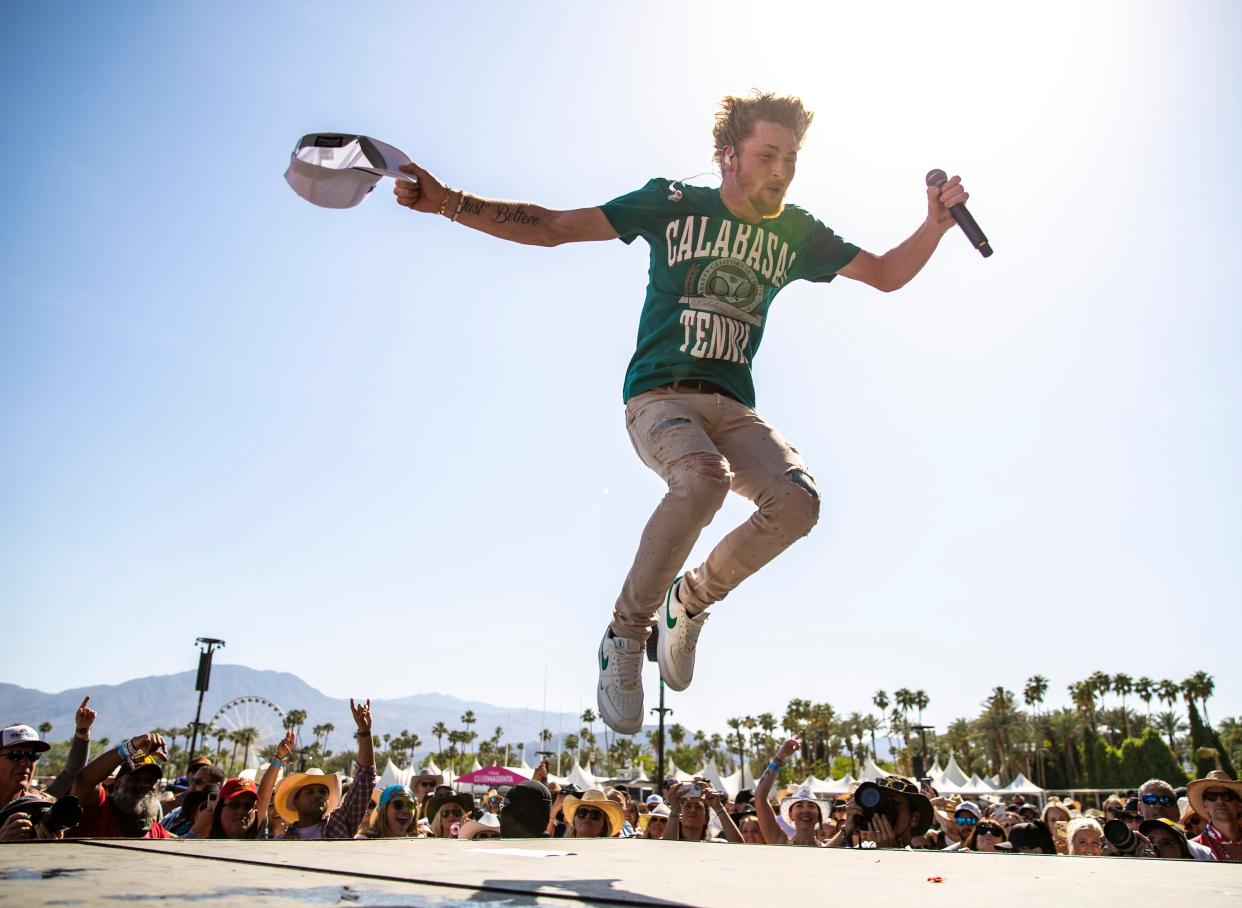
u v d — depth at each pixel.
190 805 5.79
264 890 1.05
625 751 92.44
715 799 6.38
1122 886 1.39
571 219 2.89
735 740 94.81
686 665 3.11
